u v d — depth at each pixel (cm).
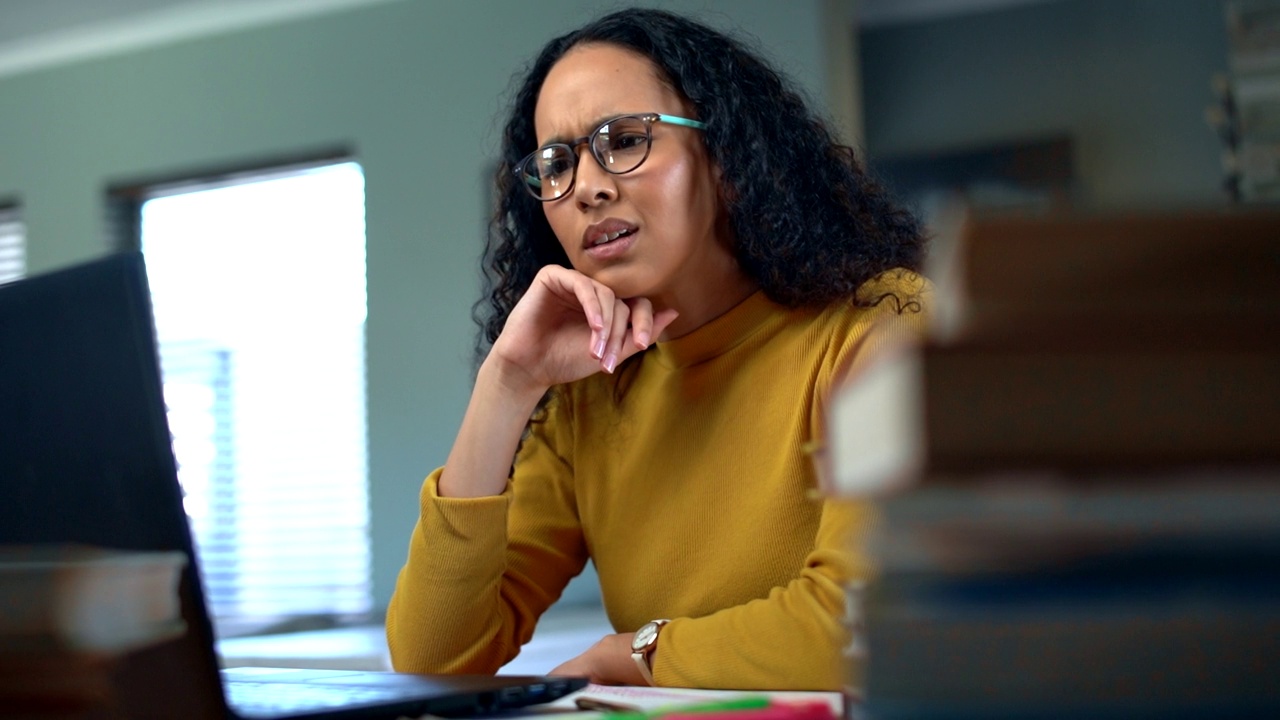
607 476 125
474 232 390
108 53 444
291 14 420
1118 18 414
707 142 119
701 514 115
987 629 37
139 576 55
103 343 58
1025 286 35
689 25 124
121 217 445
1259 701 35
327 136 412
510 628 122
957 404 35
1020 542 36
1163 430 35
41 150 450
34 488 60
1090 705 36
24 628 54
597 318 110
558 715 66
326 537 404
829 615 85
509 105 138
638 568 118
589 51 121
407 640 111
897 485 35
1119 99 412
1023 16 423
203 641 56
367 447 392
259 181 430
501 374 114
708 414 117
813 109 132
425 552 110
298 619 346
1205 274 35
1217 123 332
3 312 62
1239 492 34
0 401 61
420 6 405
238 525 411
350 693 71
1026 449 35
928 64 429
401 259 396
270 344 418
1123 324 35
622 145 115
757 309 118
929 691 37
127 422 57
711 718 55
